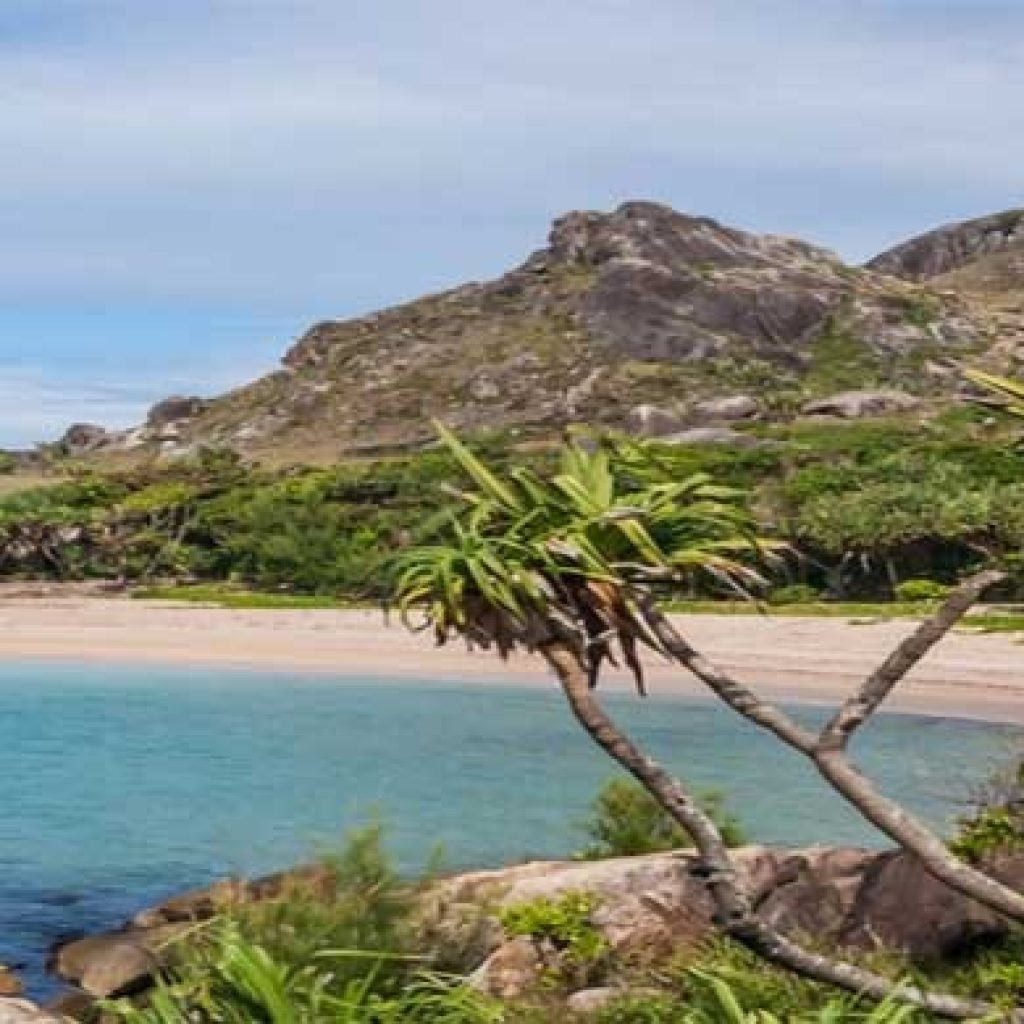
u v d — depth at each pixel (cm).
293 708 5816
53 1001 1850
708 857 888
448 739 4862
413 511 11356
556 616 837
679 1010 1055
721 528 870
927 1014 876
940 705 5475
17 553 12325
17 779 4053
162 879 2742
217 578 11888
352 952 922
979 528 8700
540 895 1439
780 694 5916
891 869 1303
